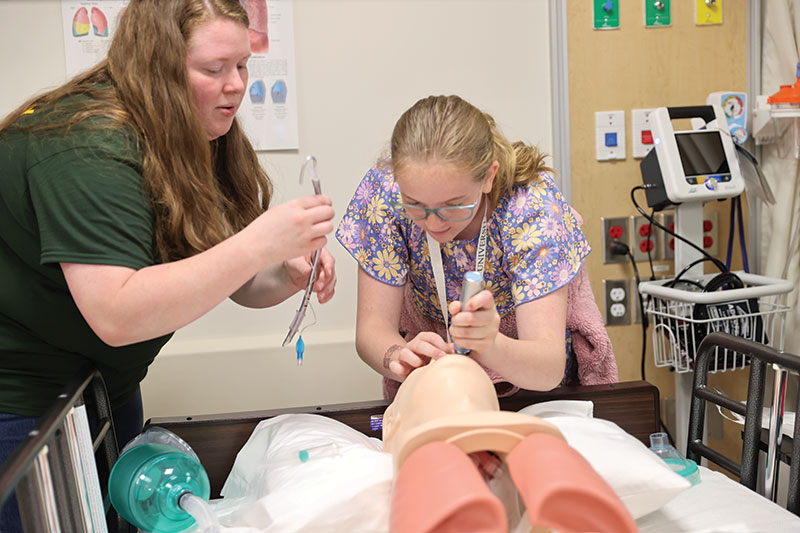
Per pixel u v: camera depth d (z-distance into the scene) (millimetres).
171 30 1204
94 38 2332
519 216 1473
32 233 1182
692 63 2564
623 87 2543
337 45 2438
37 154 1123
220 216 1435
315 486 1144
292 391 2408
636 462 1216
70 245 1082
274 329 2508
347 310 2535
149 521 1233
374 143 2490
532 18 2510
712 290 2199
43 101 1221
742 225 2562
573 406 1526
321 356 2408
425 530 657
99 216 1089
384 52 2463
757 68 2580
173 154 1221
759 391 1392
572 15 2494
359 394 2439
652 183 2383
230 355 2363
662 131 2299
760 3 2574
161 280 1075
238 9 1290
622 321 2602
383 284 1579
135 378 1485
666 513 1277
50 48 2332
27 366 1279
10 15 2305
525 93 2539
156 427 1450
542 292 1453
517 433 819
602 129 2535
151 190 1207
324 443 1315
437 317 1704
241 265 1098
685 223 2355
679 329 2289
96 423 1355
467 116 1275
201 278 1082
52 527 943
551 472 707
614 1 2500
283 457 1309
